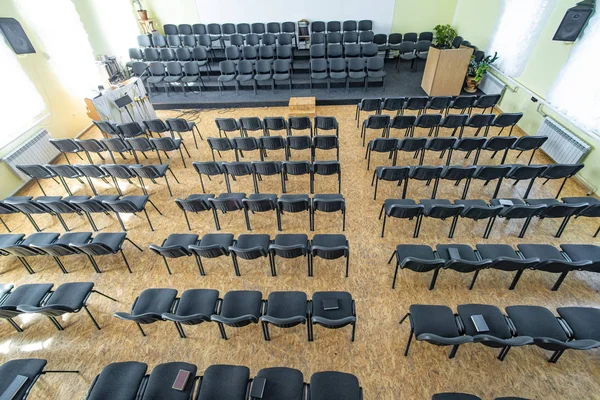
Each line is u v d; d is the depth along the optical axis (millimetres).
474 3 8414
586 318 2902
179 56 8930
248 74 8398
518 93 6777
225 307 3162
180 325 3252
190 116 8070
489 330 2838
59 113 6840
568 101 5297
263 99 8367
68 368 3172
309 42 9625
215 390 2514
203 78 9320
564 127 5430
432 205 3996
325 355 3160
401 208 3857
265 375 2561
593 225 4477
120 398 2510
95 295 3863
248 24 9516
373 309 3547
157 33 9453
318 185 5465
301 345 3256
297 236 3955
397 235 4465
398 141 5223
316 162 4648
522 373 2949
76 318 3619
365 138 6762
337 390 2459
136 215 5074
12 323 3443
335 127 5961
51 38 6602
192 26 9664
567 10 4934
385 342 3248
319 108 8078
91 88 7633
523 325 2887
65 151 5754
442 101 6355
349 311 3078
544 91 5996
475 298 3617
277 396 2438
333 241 3846
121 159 6578
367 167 5852
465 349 3139
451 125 5789
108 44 9039
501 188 5219
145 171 4938
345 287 3799
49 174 5074
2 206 4281
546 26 5887
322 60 8156
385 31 9867
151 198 5414
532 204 4258
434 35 9734
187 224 4773
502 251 3627
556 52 5645
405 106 6469
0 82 5469
